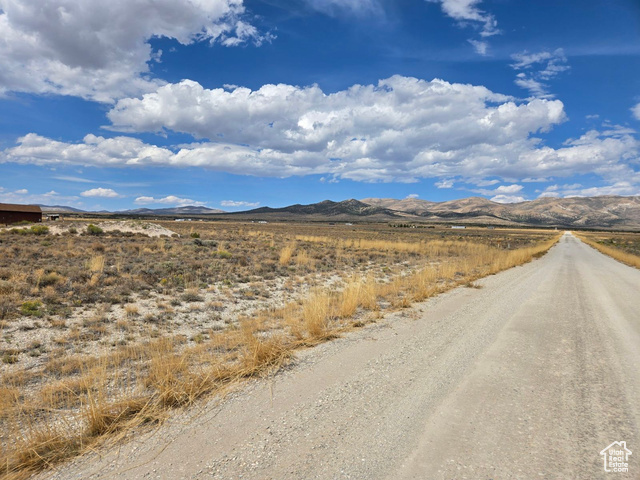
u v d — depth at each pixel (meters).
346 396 4.73
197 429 3.96
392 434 3.81
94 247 22.25
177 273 15.04
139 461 3.40
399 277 15.23
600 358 6.20
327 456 3.43
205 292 12.41
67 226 39.34
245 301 11.40
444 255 30.98
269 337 7.17
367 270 20.05
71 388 4.98
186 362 5.55
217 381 5.24
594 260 30.50
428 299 11.84
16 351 6.57
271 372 5.57
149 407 4.41
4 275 11.98
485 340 7.27
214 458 3.42
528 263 26.69
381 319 9.14
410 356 6.31
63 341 7.08
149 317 8.94
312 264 20.41
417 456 3.42
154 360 5.38
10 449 3.55
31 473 3.31
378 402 4.55
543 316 9.44
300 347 6.87
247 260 20.64
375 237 56.66
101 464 3.38
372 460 3.36
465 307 10.55
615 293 13.29
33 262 15.61
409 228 143.75
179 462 3.37
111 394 4.80
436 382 5.18
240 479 3.10
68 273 13.05
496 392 4.84
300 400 4.63
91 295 10.68
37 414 4.35
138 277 13.68
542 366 5.81
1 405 4.25
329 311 9.62
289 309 9.69
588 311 10.08
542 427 3.94
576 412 4.27
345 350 6.67
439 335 7.63
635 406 4.42
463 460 3.35
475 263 22.58
